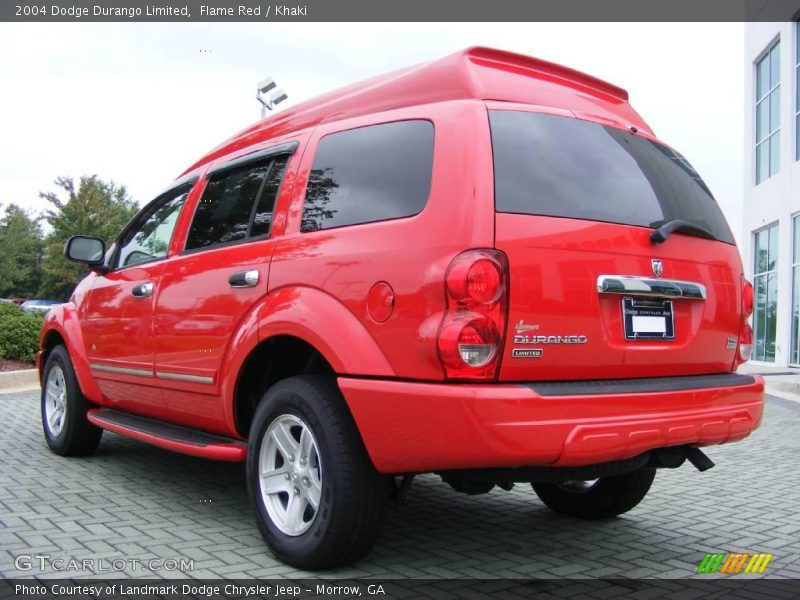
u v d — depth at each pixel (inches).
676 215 140.6
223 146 189.5
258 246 151.9
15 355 463.5
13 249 2129.7
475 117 122.6
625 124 148.8
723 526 169.8
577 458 112.0
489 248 113.1
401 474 122.3
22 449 238.8
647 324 129.4
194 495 184.7
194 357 164.2
